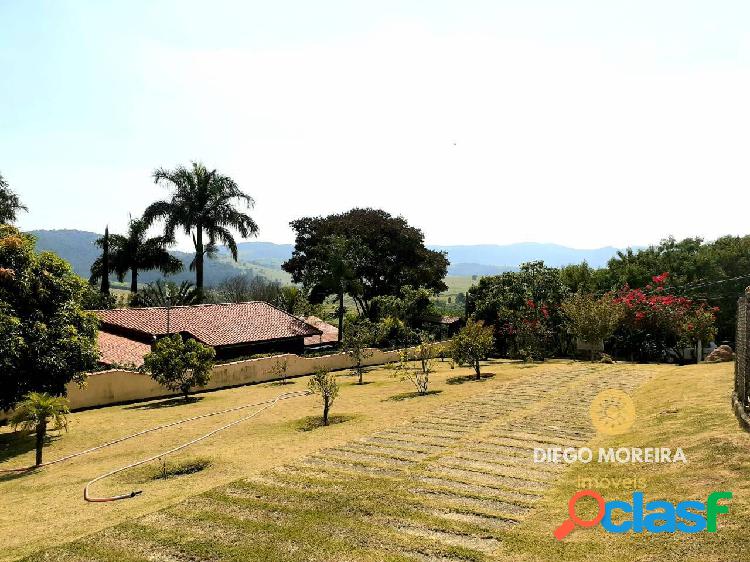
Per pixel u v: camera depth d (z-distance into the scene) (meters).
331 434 13.69
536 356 31.34
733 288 36.44
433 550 6.45
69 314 16.95
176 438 15.12
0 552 6.97
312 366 31.23
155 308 33.25
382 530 7.06
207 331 31.47
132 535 7.09
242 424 16.64
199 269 43.59
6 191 36.97
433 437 12.55
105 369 23.73
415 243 52.03
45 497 10.09
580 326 29.00
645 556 5.73
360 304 53.59
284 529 7.14
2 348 14.49
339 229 49.25
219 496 8.53
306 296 52.28
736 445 8.54
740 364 10.99
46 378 15.84
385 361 36.19
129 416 19.11
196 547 6.66
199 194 42.59
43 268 16.70
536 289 34.91
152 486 10.16
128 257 46.25
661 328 30.80
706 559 5.44
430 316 48.56
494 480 9.15
